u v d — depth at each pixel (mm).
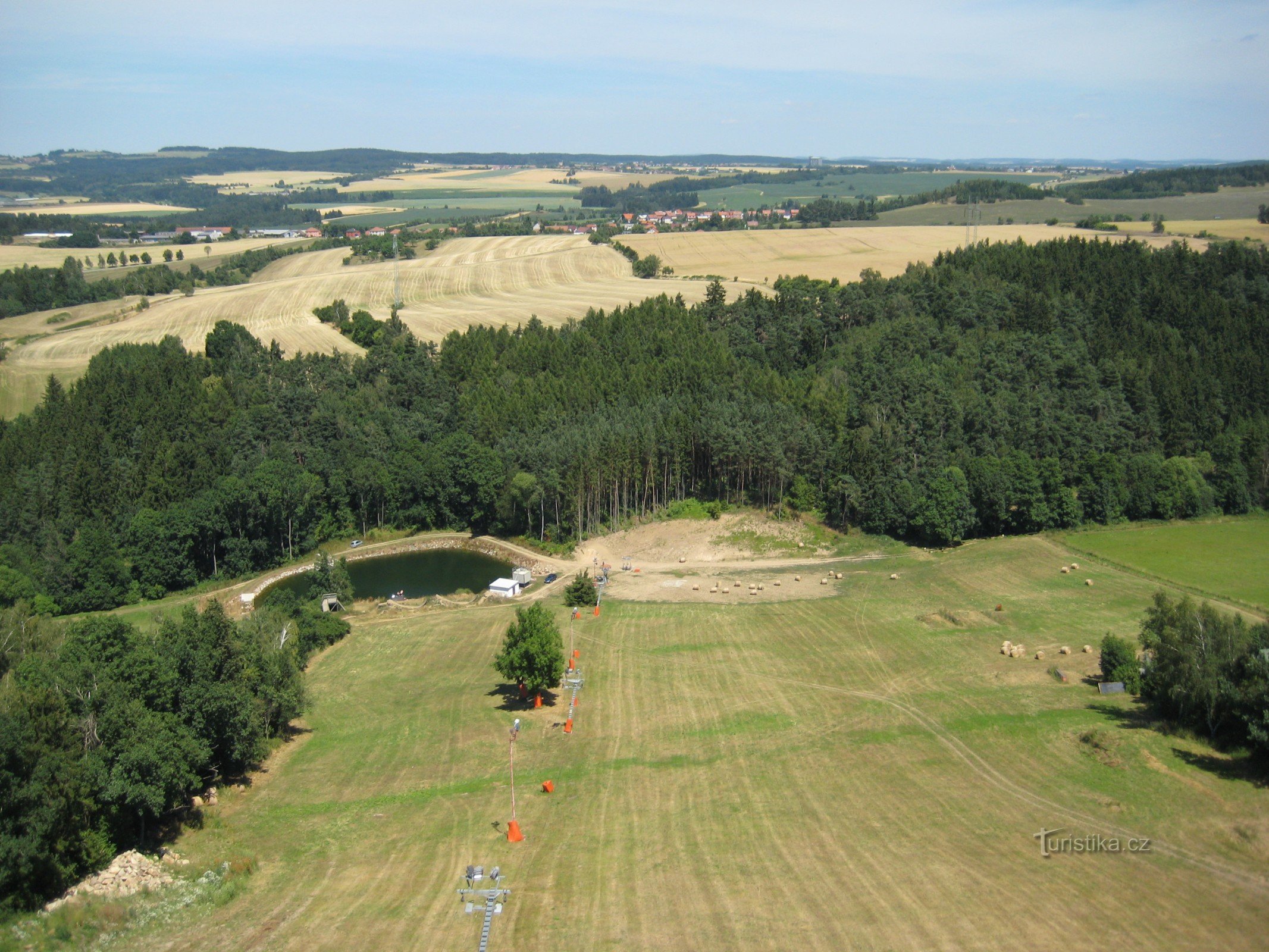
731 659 83875
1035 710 66500
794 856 48781
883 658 81625
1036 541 118562
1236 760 55438
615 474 129875
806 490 130250
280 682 70812
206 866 51406
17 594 105250
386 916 45250
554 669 74438
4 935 43219
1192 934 39844
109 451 134125
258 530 127812
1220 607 91875
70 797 48688
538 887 47375
